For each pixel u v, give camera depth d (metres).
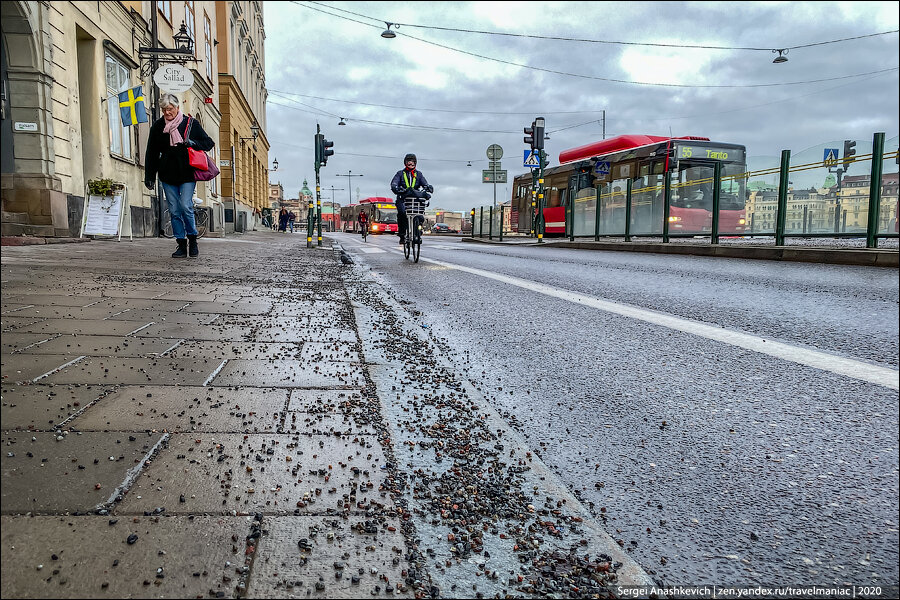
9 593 1.20
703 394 3.21
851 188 11.73
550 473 2.16
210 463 1.86
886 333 4.73
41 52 11.07
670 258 13.21
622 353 4.10
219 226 26.86
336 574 1.38
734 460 2.39
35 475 1.69
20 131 10.96
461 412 2.70
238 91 34.22
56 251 9.02
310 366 3.14
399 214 12.37
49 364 2.81
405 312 5.40
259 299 5.34
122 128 15.69
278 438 2.11
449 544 1.61
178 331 3.73
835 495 2.11
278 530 1.52
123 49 15.67
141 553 1.37
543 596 1.44
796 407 3.00
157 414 2.24
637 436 2.62
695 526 1.90
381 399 2.73
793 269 9.89
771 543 1.81
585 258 13.61
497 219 27.25
